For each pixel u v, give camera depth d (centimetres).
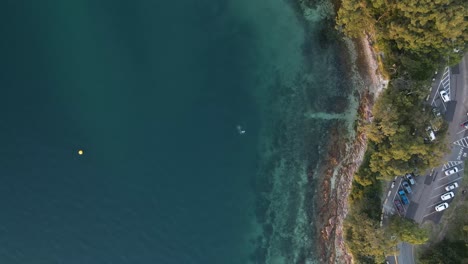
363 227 7919
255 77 9119
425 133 7562
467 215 8188
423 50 7369
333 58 8812
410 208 8381
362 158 8606
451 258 8100
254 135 9181
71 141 9162
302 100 9081
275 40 9038
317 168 9119
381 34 7638
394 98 7638
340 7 8275
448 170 8250
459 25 6788
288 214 9256
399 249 8412
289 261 9269
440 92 8112
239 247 9181
